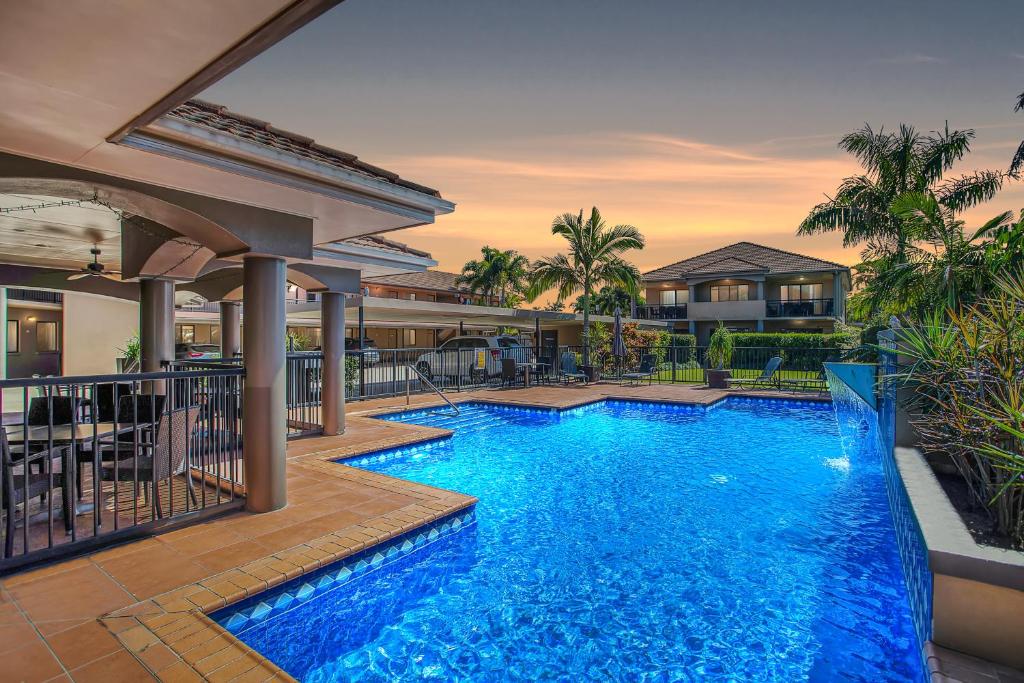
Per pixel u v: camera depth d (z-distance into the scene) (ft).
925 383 15.38
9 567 13.00
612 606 14.20
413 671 11.54
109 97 9.69
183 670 9.50
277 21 7.42
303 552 14.51
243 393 17.83
